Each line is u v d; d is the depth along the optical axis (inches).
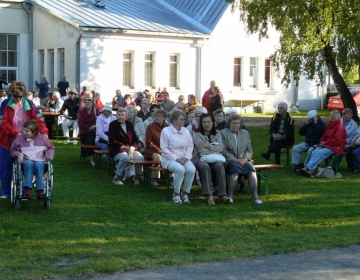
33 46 1314.0
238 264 278.5
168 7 1444.4
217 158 417.4
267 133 910.4
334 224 361.4
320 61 1016.2
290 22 914.7
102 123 561.9
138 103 970.1
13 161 407.5
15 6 1289.4
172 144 421.4
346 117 575.2
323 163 616.4
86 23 1162.6
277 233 337.1
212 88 868.0
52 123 809.5
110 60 1191.6
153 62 1259.8
